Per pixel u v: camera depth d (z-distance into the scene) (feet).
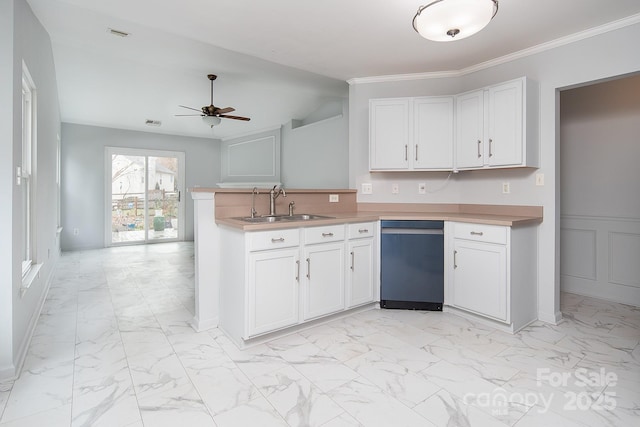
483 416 5.47
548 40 9.12
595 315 9.84
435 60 10.59
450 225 9.78
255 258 7.75
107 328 8.97
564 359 7.30
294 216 10.35
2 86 6.41
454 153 10.46
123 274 14.89
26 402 5.79
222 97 18.61
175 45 11.88
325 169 19.35
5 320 6.46
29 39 8.39
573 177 11.87
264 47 9.79
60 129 19.92
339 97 18.21
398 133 10.91
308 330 8.84
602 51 8.37
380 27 8.59
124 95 17.95
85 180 21.65
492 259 8.80
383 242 10.25
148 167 23.95
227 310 8.56
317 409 5.66
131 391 6.14
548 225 9.36
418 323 9.29
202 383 6.41
